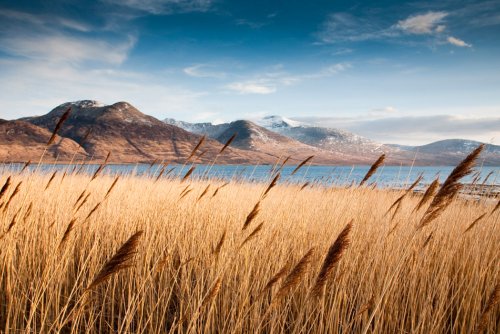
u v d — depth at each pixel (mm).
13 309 3283
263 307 3832
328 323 3234
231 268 3793
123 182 7723
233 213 5629
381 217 5203
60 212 4996
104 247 5016
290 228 5398
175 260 4914
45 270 2834
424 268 3881
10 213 4555
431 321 3316
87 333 2953
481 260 4328
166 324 3434
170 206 5680
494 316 3393
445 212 6137
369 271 4008
